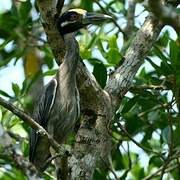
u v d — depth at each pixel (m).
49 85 12.72
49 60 15.82
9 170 12.51
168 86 11.94
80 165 10.21
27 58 15.73
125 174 13.02
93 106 10.55
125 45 13.30
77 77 10.66
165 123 14.01
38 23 15.67
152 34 10.95
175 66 11.42
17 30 15.40
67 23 12.78
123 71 10.80
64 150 9.16
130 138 12.35
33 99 14.07
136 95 12.14
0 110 11.62
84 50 13.39
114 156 14.37
